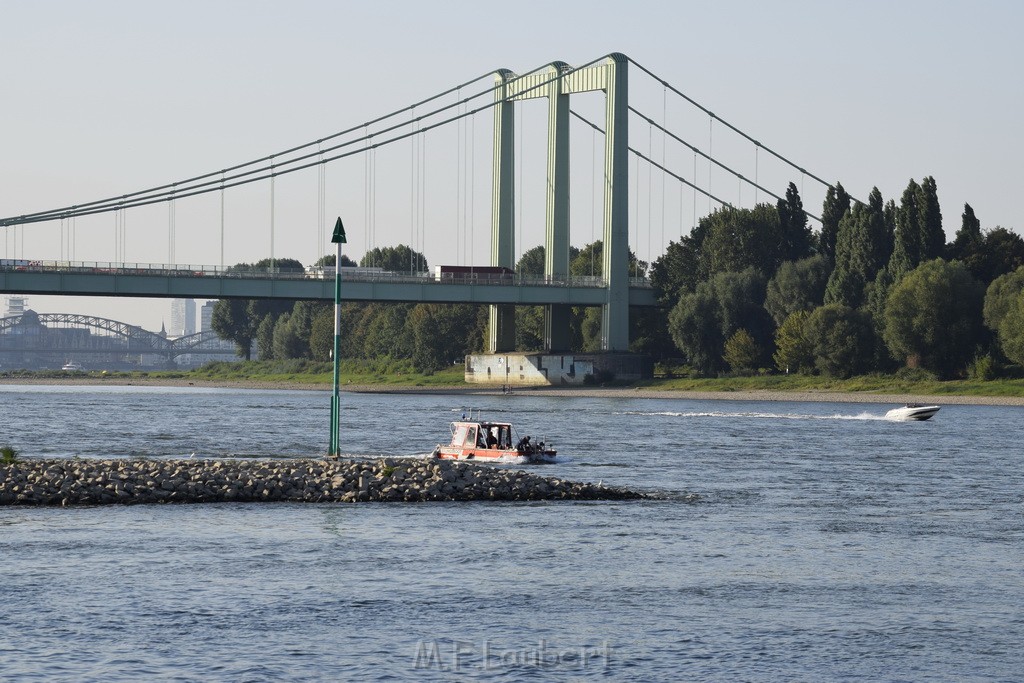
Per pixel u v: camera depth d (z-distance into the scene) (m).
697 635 130.25
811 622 136.12
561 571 161.88
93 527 194.00
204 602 142.12
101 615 135.50
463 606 141.88
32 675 113.50
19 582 151.62
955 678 116.69
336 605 141.62
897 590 152.38
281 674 114.94
